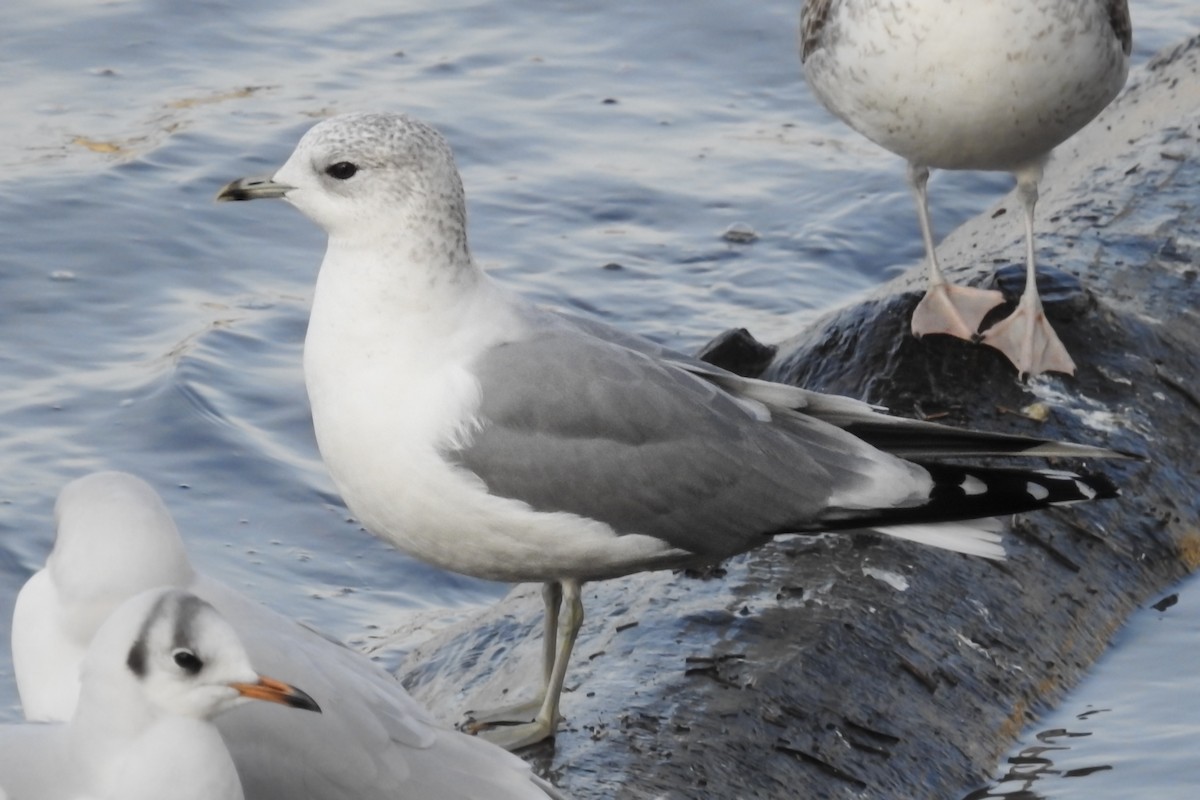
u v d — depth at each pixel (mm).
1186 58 17078
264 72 19141
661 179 18000
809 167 18375
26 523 12992
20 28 19422
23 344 15156
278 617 8836
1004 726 10539
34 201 16781
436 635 11859
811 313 16484
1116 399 12727
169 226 16734
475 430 9992
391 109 18609
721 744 9695
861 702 10180
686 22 20375
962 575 11211
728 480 10312
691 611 10664
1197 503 12523
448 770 8383
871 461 10555
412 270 10023
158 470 13828
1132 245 14047
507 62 19641
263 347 15320
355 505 10391
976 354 12750
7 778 7691
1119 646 11516
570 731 9828
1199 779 10180
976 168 13227
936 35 12180
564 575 10383
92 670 7773
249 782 8305
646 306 16312
